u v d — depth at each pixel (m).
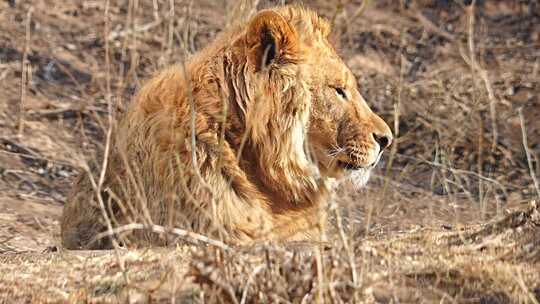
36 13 23.73
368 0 10.12
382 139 11.45
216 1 24.56
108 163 11.16
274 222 10.86
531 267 8.77
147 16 23.34
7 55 21.70
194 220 10.39
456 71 22.45
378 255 8.85
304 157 11.08
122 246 10.72
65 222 11.80
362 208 11.66
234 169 10.67
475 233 9.95
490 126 19.62
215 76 10.88
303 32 11.23
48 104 19.86
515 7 26.92
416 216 12.90
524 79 22.45
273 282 7.66
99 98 19.88
